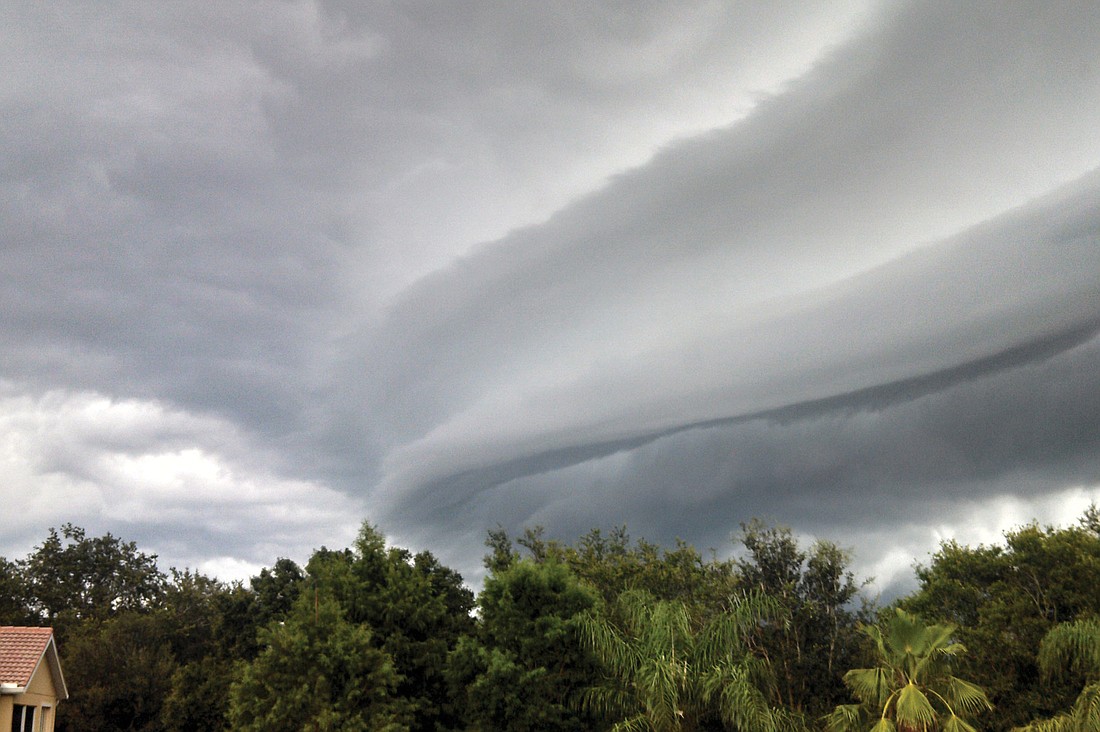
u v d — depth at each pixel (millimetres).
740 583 37156
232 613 62781
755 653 34812
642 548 50750
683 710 27797
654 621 29047
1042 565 35906
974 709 25875
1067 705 30672
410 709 34156
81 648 54406
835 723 27828
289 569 65438
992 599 36188
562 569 34406
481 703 31906
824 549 37219
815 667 34562
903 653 25859
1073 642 27047
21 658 39594
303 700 32562
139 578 84938
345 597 37156
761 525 37969
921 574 40031
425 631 37750
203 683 53281
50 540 83875
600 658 30750
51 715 41812
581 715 31594
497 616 33250
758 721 26641
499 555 56625
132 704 52938
